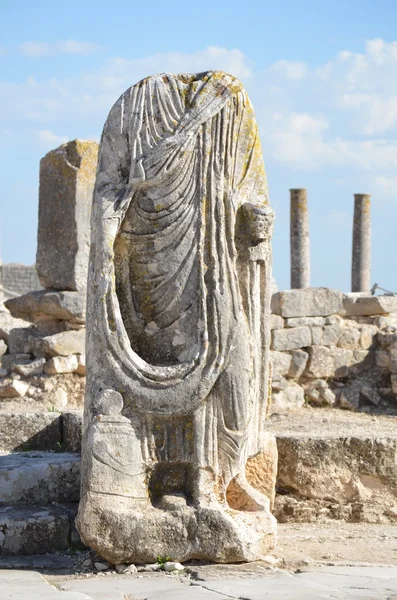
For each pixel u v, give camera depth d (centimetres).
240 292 679
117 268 682
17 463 754
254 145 698
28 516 689
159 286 671
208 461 651
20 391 1198
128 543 626
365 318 1320
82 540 640
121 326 656
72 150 1238
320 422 1110
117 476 637
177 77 701
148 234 672
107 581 600
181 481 661
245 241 682
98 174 691
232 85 691
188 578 605
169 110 681
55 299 1213
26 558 669
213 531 632
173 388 647
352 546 725
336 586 570
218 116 679
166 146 665
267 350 702
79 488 743
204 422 653
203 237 667
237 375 657
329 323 1297
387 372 1293
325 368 1283
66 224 1234
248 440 677
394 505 829
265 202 696
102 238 667
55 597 548
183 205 669
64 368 1203
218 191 673
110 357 653
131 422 648
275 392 1259
